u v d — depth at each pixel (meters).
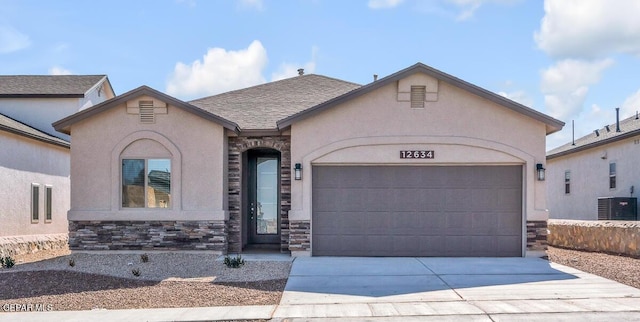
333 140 14.59
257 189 17.27
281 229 15.45
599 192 23.72
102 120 14.87
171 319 8.49
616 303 9.30
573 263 13.68
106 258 13.98
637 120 23.95
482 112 14.58
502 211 14.64
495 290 10.42
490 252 14.56
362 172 14.73
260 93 19.36
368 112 14.62
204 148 14.80
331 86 20.05
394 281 11.33
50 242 19.20
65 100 22.91
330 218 14.70
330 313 8.79
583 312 8.71
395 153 14.59
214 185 14.75
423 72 14.48
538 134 14.55
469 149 14.55
